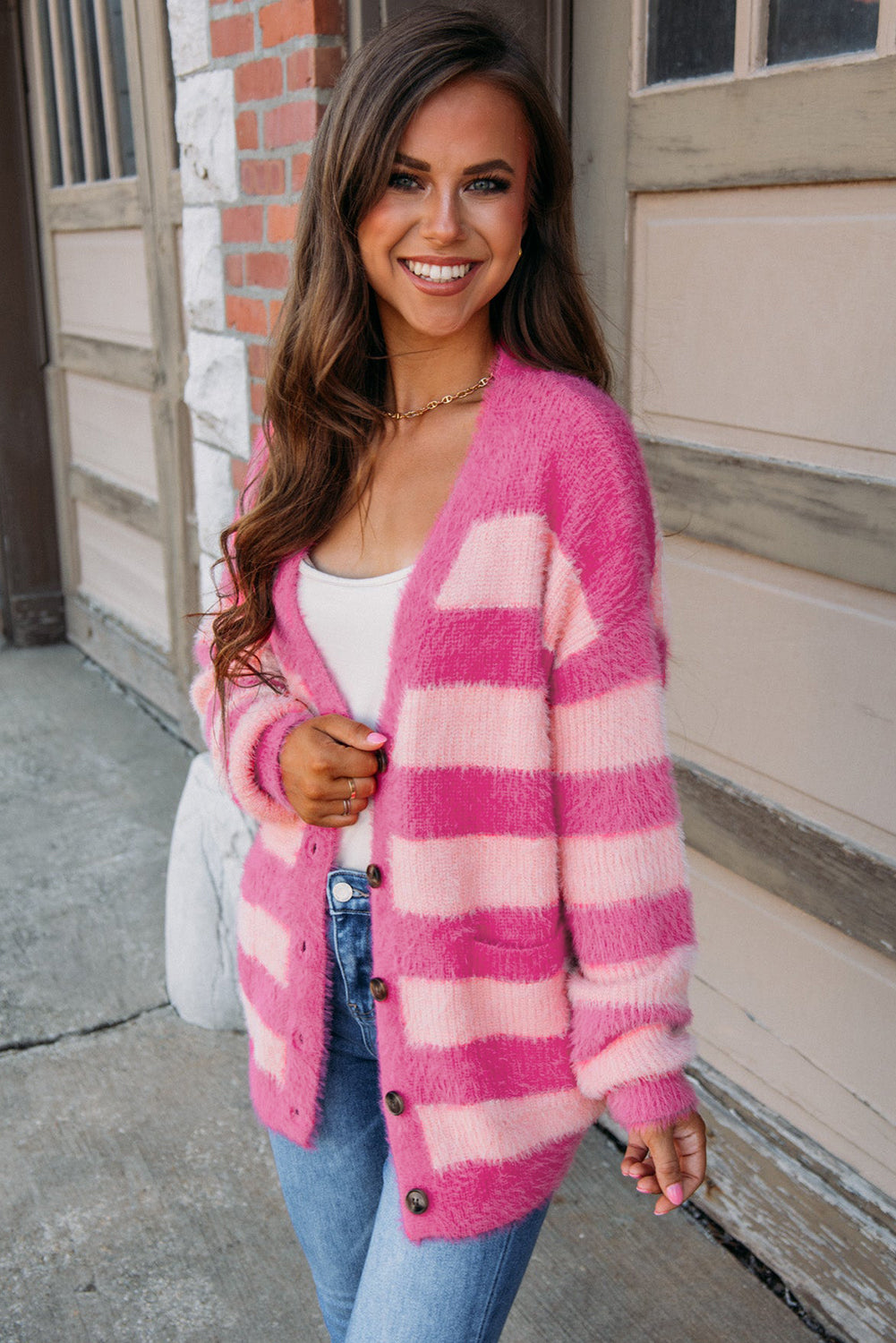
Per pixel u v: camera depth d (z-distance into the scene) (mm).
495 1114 1135
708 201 1884
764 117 1729
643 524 1067
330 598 1199
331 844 1209
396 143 1083
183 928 2777
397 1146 1152
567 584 1069
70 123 4602
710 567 1995
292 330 1254
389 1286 1161
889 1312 1856
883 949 1770
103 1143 2406
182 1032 2762
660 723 1087
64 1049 2697
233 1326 1980
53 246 4996
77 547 5414
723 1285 2027
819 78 1627
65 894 3350
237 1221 2211
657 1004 1084
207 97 2652
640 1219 2172
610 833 1081
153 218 3895
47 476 5406
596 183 2117
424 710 1089
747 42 1734
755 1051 2080
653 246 2020
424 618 1086
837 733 1809
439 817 1104
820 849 1850
